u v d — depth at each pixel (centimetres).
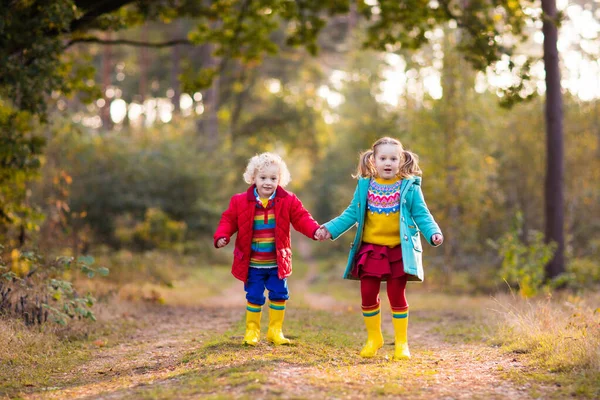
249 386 371
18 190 949
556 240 1205
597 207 1994
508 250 1155
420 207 502
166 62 3944
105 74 3297
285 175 543
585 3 1944
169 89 4188
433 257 1819
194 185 2483
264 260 536
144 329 729
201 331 689
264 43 1409
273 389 368
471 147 1722
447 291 1506
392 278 503
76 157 2056
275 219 534
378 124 2659
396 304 508
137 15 1234
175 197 2458
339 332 670
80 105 3156
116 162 2291
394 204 500
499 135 1878
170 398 367
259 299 539
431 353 550
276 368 432
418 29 1312
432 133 1688
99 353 579
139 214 2306
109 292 927
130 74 4222
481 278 1562
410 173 509
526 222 1941
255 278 539
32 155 926
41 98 913
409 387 395
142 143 2530
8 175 918
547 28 1194
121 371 488
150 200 2342
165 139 2605
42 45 862
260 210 536
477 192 1683
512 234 1178
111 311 795
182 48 3691
